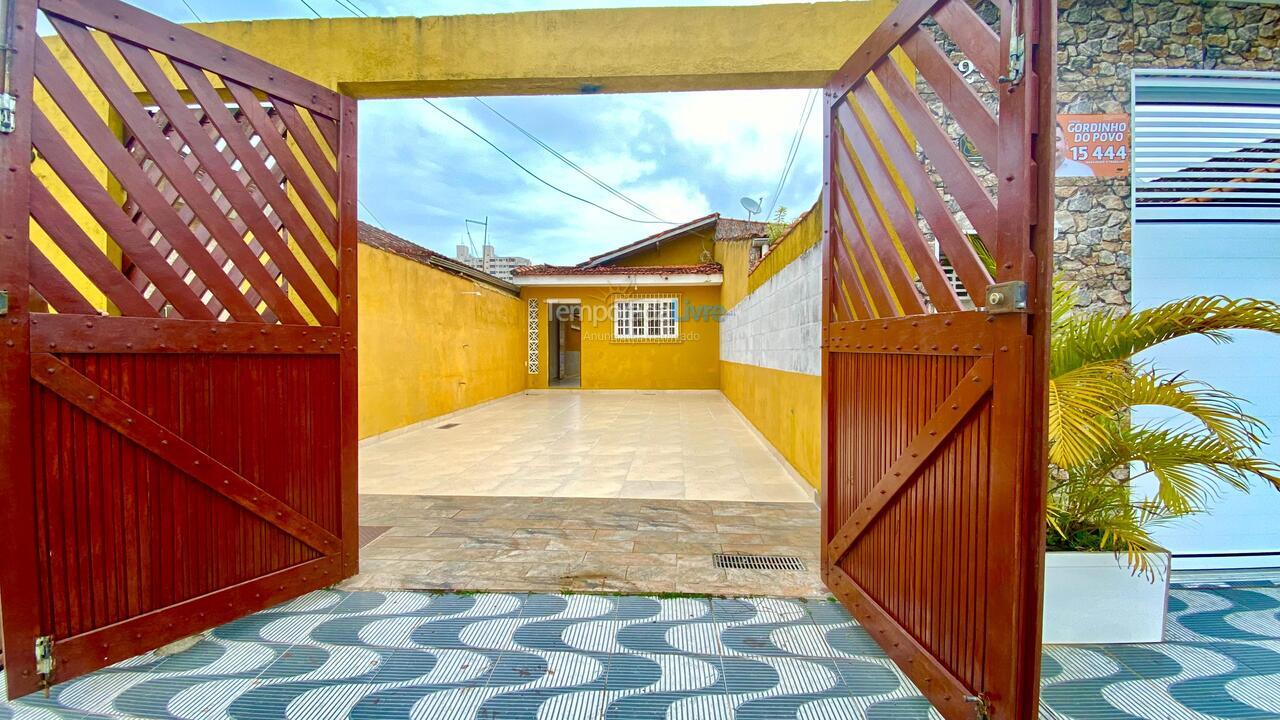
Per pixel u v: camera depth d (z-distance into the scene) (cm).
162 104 204
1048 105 135
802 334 455
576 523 359
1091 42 299
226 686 186
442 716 172
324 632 220
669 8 273
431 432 760
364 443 645
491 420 877
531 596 251
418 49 282
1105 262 299
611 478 492
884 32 205
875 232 220
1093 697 183
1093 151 299
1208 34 296
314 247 254
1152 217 299
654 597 250
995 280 152
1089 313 299
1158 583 216
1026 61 137
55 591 182
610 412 974
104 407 191
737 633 221
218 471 219
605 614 235
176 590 210
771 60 271
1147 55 297
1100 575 216
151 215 202
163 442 204
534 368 1375
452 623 228
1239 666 201
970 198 161
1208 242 299
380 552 305
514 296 1280
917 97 186
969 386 159
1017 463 141
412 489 454
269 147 237
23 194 174
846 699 181
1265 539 296
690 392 1298
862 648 211
